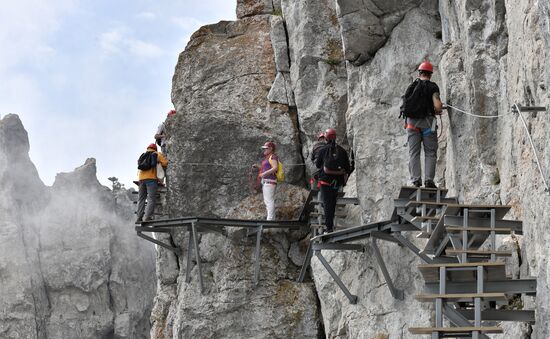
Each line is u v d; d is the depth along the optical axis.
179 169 24.08
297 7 24.31
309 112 23.69
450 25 17.98
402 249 18.95
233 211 23.70
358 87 20.75
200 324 22.98
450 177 17.33
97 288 57.97
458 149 16.41
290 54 24.78
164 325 24.88
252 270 23.23
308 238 23.42
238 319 22.95
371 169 19.89
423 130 16.22
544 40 11.69
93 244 58.97
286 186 23.64
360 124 20.14
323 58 23.67
